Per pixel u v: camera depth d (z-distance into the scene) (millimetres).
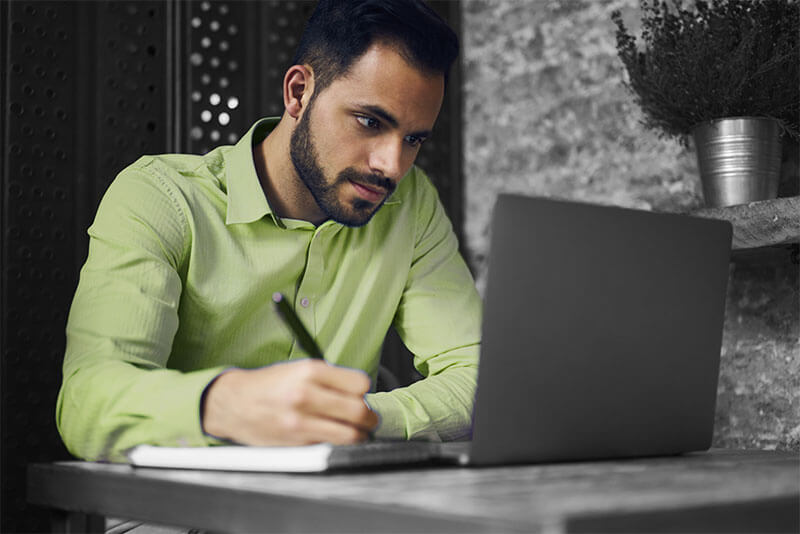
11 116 1990
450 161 2738
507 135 2645
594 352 1095
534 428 1057
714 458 1188
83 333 1287
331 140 1426
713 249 1205
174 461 1057
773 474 960
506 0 2662
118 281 1334
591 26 2438
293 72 1497
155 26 2201
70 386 1214
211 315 1546
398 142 1398
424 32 1366
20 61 2010
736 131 1836
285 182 1598
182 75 2230
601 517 657
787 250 1960
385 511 711
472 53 2746
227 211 1555
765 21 1873
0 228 1959
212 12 2291
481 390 1021
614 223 1104
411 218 1756
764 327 2010
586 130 2439
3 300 1945
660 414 1165
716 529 726
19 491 1928
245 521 835
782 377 1973
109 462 1179
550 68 2537
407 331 1750
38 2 2037
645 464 1087
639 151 2311
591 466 1056
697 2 1981
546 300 1054
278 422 1002
